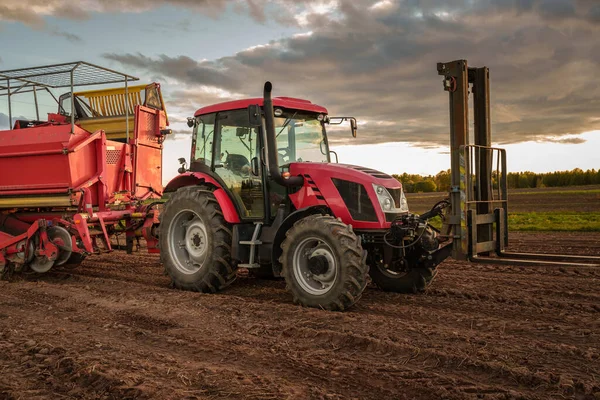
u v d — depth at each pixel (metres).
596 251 10.84
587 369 3.78
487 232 6.27
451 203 5.87
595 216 22.59
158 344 4.60
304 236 5.88
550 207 32.12
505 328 4.99
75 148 8.20
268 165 6.51
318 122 7.07
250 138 6.74
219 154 7.15
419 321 5.37
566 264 5.12
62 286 7.43
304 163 6.49
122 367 3.86
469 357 4.02
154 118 10.63
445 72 5.99
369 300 6.38
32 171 8.50
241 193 6.84
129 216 8.73
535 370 3.75
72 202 8.21
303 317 5.37
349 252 5.59
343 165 6.50
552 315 5.54
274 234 6.45
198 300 6.33
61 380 3.69
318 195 6.25
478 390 3.41
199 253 7.18
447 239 6.35
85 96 11.00
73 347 4.41
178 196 7.26
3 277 8.18
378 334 4.69
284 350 4.34
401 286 6.81
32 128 8.58
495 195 7.33
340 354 4.24
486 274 8.18
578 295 6.45
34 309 6.09
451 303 6.20
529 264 5.37
